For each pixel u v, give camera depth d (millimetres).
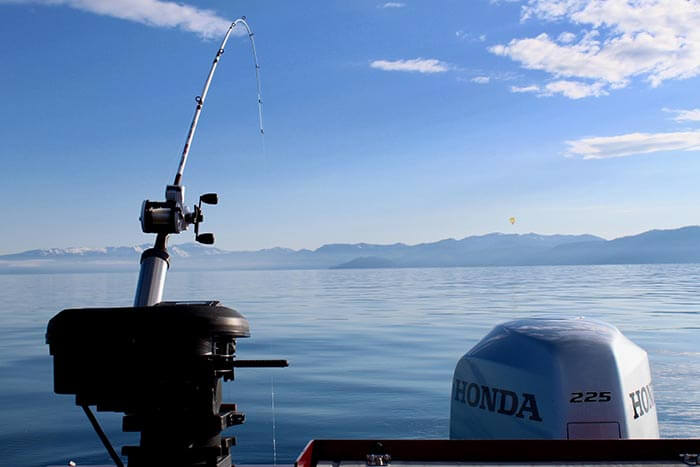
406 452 2023
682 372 12516
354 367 13867
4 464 6801
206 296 49562
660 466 1931
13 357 16125
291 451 7270
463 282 81812
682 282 71812
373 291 58281
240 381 12055
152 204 1562
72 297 51219
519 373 3568
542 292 50438
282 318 27875
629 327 22328
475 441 2006
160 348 1321
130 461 1368
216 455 1368
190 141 2297
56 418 8984
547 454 1998
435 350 16859
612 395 3367
